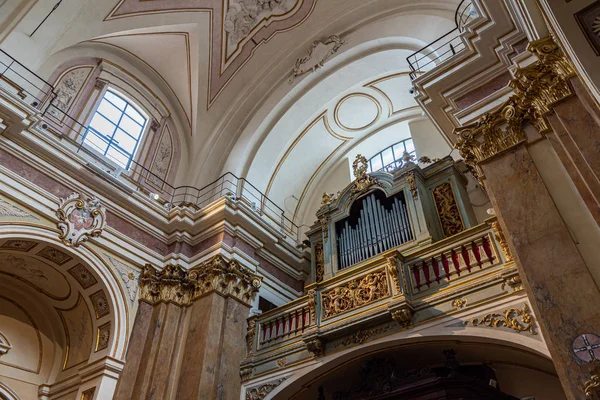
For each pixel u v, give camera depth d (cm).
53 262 837
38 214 787
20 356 860
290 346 777
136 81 1123
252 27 1137
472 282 616
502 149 591
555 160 548
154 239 959
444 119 749
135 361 809
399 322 651
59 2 891
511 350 612
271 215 1122
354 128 1195
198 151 1148
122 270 876
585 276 449
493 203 563
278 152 1151
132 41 1070
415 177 895
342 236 955
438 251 674
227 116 1165
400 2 1002
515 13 626
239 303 889
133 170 1042
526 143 577
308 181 1221
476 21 669
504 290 586
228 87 1173
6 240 755
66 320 918
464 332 587
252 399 759
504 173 572
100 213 868
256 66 1180
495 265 611
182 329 860
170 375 797
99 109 1031
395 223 875
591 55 416
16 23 850
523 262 493
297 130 1159
